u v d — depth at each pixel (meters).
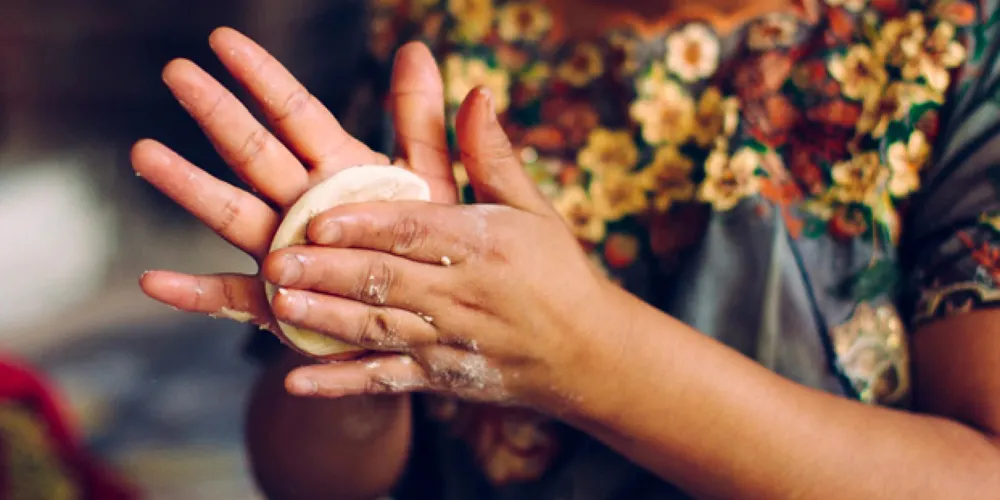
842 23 0.75
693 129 0.76
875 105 0.73
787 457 0.64
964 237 0.68
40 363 3.30
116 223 5.02
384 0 0.87
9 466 1.38
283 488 0.85
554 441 0.78
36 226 4.48
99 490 1.55
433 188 0.68
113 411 2.79
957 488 0.64
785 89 0.75
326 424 0.82
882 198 0.72
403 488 0.86
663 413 0.64
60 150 5.33
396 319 0.61
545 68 0.79
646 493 0.76
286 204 0.66
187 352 3.38
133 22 5.32
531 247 0.62
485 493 0.80
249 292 0.64
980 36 0.71
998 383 0.66
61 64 5.29
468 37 0.81
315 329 0.61
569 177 0.78
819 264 0.73
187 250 5.09
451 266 0.61
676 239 0.76
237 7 5.14
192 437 2.61
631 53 0.77
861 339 0.73
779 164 0.75
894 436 0.65
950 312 0.68
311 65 4.77
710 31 0.76
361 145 0.68
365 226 0.59
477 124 0.62
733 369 0.65
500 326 0.62
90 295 4.29
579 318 0.62
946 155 0.70
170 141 5.45
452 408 0.82
